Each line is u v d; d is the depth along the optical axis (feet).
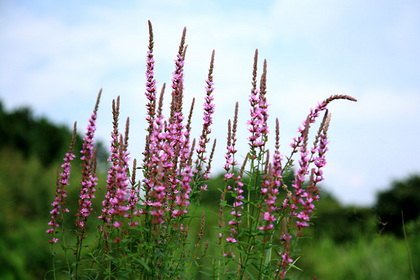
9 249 6.75
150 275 3.44
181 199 3.59
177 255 3.92
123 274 3.44
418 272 6.56
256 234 3.54
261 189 3.64
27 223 7.75
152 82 3.89
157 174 3.43
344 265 7.23
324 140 3.57
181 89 3.69
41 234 7.13
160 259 3.59
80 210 4.00
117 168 3.44
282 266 3.49
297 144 3.72
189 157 3.60
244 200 3.65
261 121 3.70
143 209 3.59
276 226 3.69
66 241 5.61
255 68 3.76
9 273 6.33
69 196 7.03
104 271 3.68
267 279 3.56
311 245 8.43
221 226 4.11
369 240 8.29
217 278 3.84
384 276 6.56
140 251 3.54
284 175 3.76
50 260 6.54
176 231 3.66
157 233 3.44
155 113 3.84
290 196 3.67
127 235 3.62
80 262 3.99
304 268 7.16
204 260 5.07
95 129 3.98
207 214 8.07
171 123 3.57
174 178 3.66
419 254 6.97
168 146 3.50
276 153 3.69
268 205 3.46
